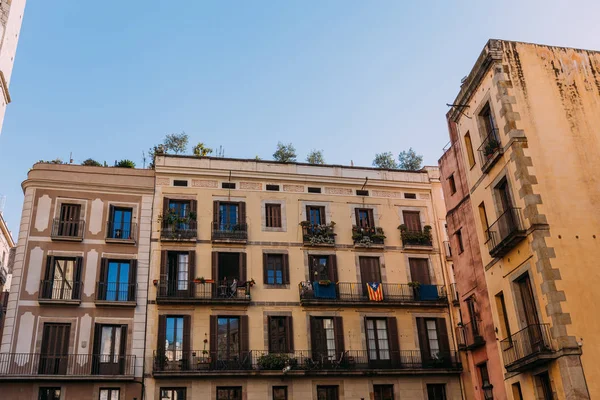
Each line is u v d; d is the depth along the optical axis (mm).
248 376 32844
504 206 24703
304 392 33250
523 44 25562
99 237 34531
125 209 35812
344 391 33750
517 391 23391
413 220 39906
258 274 35812
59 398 30438
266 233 37031
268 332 34469
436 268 38562
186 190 37000
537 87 24719
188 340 33156
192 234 35625
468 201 30344
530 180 22750
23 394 30141
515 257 23234
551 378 20719
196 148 44375
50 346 31656
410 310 36906
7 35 36281
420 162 47719
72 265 33719
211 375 32188
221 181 37812
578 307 20797
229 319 34438
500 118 24406
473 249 29578
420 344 36125
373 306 36438
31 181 34844
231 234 36219
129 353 32281
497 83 24625
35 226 33906
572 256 21625
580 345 20203
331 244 37469
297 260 36750
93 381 31062
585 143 23891
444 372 35094
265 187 38312
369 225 39125
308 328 35031
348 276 37062
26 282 32562
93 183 35656
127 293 33719
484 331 28000
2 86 35906
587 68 25562
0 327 39000
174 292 34281
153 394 31578
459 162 31391
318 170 39562
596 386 19672
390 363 35250
